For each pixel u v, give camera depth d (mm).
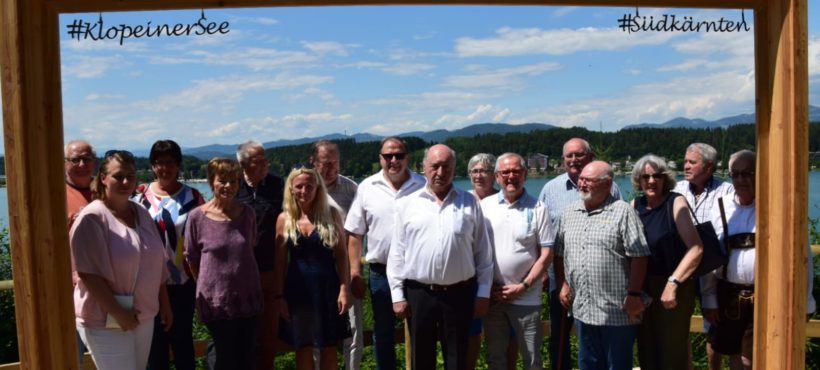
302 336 4098
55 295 3037
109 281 3535
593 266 3904
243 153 4480
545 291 5395
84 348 4426
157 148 4246
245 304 3924
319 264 4137
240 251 3938
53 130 3049
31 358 2990
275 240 4277
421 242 3990
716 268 3828
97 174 3592
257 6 3160
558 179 4980
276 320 4512
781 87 2990
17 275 2957
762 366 3205
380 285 4445
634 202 4156
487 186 4648
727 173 4816
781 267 3033
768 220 3143
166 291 3971
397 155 4449
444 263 3943
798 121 2938
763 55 3170
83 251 3443
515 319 4281
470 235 4020
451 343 4016
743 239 3984
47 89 3025
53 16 3055
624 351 3893
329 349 4215
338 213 4281
